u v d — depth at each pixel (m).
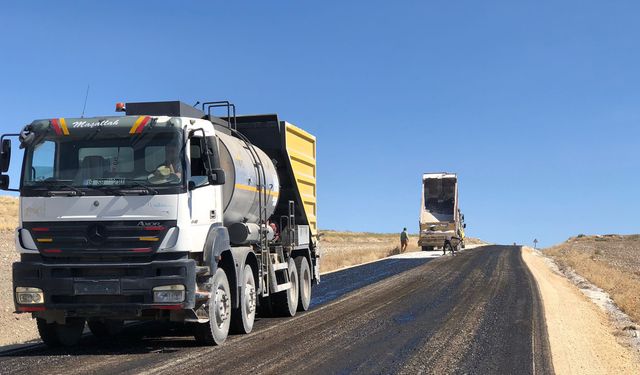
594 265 31.12
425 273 25.38
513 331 11.12
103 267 8.68
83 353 9.00
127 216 8.68
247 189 11.33
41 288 8.73
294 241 14.11
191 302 8.70
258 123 13.92
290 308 13.34
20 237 8.91
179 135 8.95
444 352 9.12
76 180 8.89
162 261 8.66
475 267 28.52
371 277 23.92
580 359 8.96
